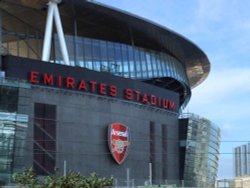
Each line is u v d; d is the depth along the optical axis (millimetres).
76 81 67250
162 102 78188
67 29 83000
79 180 22922
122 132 70562
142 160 72875
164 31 81250
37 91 63938
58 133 64500
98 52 78188
